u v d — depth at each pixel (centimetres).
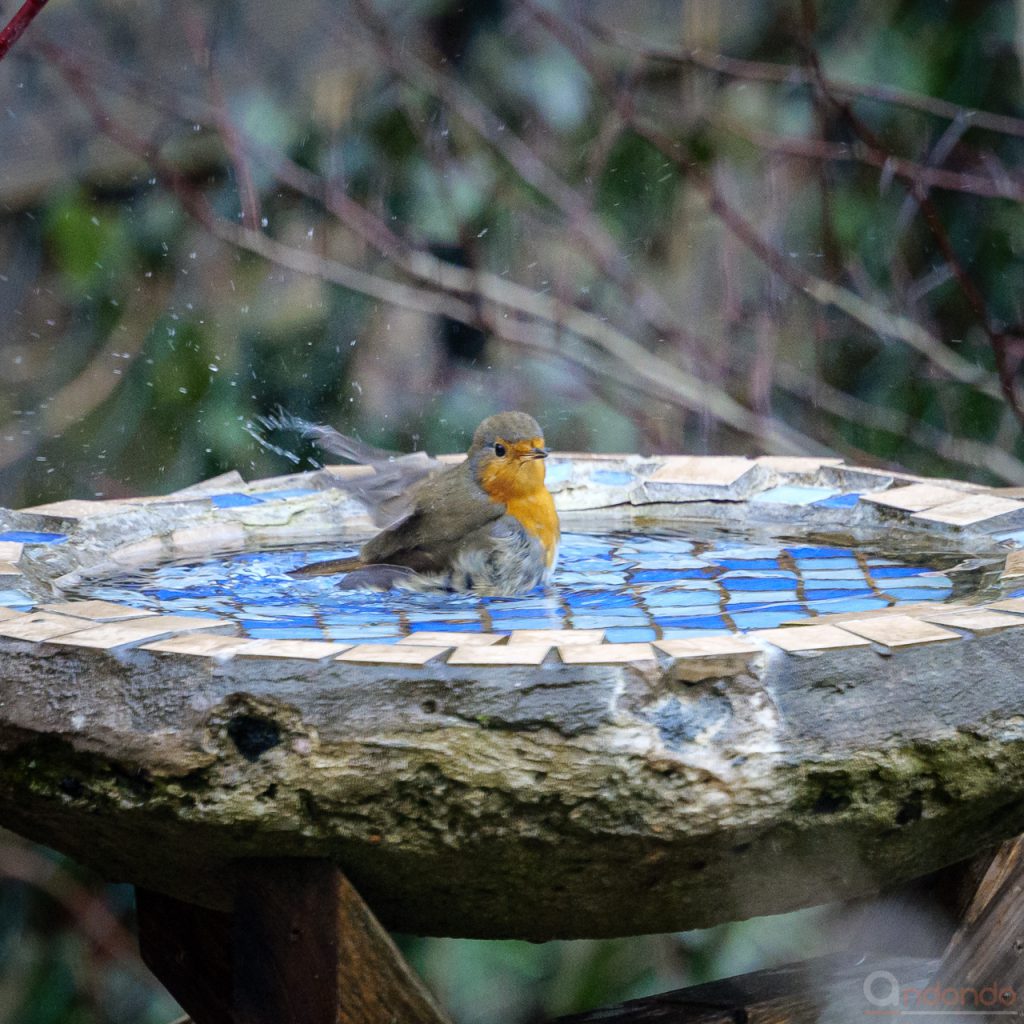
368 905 417
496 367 1245
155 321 1214
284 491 728
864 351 1292
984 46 1280
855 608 499
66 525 625
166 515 670
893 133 1294
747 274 1351
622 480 745
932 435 1225
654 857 381
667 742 367
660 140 1068
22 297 1284
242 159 1041
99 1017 1153
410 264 1088
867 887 434
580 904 409
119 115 1223
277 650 383
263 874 402
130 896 1168
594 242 1141
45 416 1227
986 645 394
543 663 371
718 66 1110
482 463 622
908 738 381
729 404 1139
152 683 384
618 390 1241
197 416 1209
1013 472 1187
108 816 395
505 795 368
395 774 369
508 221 1250
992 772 394
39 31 1032
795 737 373
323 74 1224
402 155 1224
